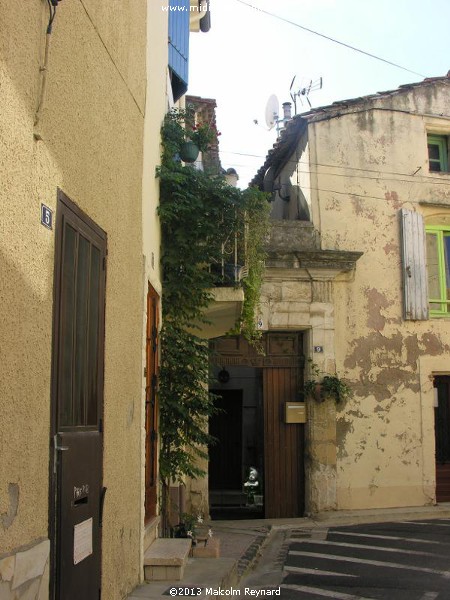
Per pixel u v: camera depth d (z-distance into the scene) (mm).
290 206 15844
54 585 3691
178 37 10570
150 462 7531
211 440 8680
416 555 8906
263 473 13117
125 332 5809
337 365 13211
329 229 13570
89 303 4621
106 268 5105
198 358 8648
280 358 13312
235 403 18406
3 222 3053
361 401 13234
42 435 3561
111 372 5262
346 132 13984
